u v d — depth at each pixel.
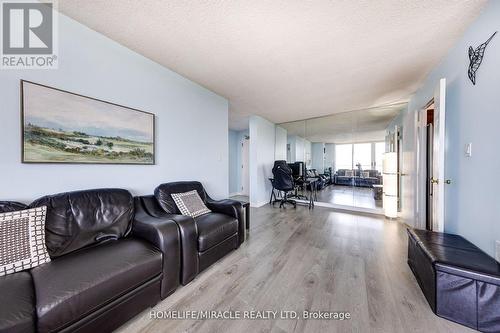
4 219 1.10
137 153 1.99
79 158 1.57
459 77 1.74
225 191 3.32
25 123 1.32
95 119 1.67
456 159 1.79
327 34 1.67
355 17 1.47
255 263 1.95
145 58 2.06
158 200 2.00
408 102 3.42
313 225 3.18
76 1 1.35
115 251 1.28
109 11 1.43
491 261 1.25
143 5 1.37
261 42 1.79
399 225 3.17
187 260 1.58
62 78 1.49
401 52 1.95
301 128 5.21
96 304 0.99
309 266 1.89
